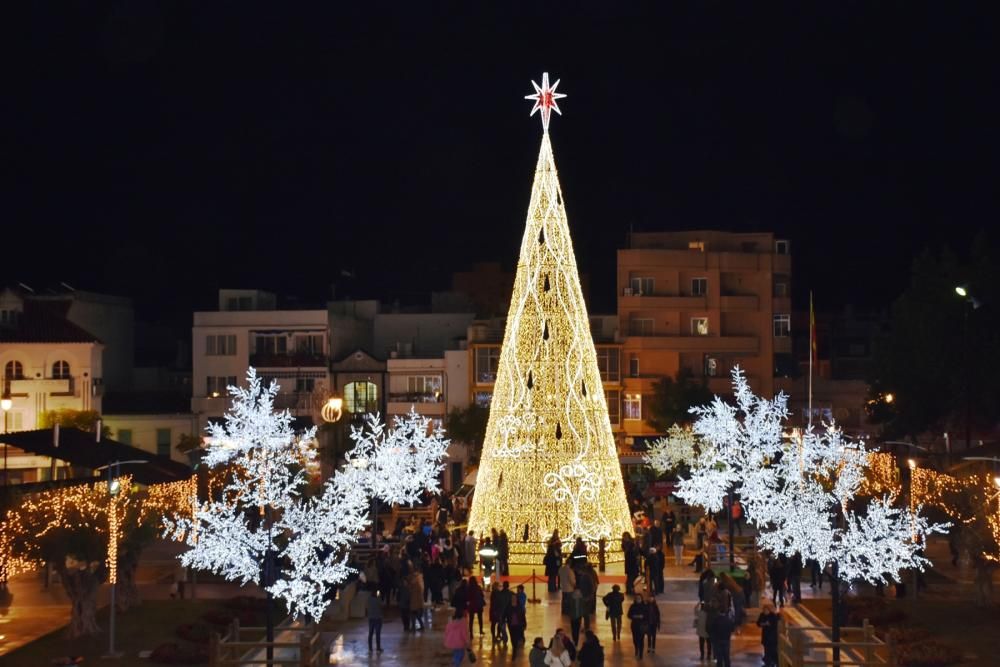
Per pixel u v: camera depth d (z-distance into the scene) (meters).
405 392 104.50
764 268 111.31
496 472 57.28
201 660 39.72
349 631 45.22
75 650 41.38
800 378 112.88
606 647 42.09
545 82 59.00
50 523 43.22
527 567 56.19
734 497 69.75
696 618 40.06
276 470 42.19
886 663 36.47
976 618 45.97
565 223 58.41
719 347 109.19
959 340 77.31
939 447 83.88
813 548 43.69
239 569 39.81
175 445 99.94
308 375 102.81
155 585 55.88
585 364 57.78
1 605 50.19
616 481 58.25
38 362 94.94
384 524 73.00
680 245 114.00
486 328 104.50
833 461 51.91
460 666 38.28
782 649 38.56
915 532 43.19
